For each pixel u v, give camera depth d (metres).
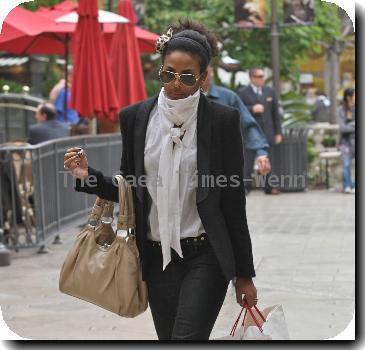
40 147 21.02
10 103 35.38
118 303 8.84
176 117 8.57
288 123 41.81
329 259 19.67
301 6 36.09
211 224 8.52
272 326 8.82
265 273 18.12
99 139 26.50
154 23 42.16
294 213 28.38
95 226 9.22
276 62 37.19
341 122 34.75
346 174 34.81
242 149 8.67
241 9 35.78
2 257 19.23
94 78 26.28
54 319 14.30
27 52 33.75
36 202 20.73
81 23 26.39
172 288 8.74
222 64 36.72
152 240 8.84
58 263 19.58
